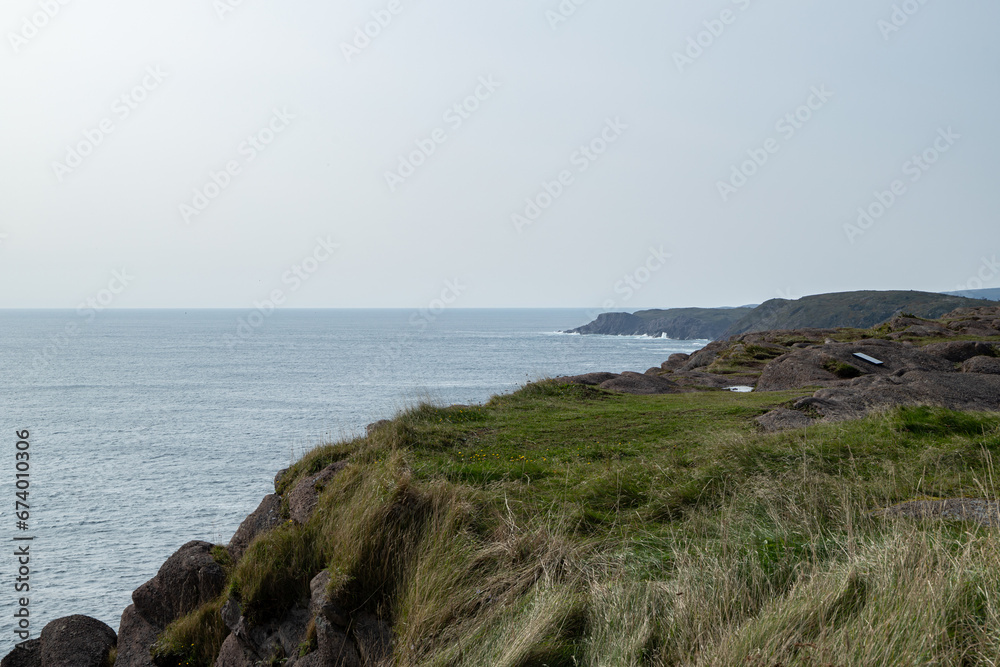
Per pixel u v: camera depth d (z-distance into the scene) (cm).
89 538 2759
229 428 5394
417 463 1031
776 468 854
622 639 462
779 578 512
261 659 758
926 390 1534
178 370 11244
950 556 464
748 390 2345
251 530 1070
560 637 502
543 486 899
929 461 838
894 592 429
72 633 1070
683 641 449
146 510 3131
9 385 9288
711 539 616
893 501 693
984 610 409
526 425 1448
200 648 903
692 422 1407
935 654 377
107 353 15450
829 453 913
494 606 571
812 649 389
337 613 650
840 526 604
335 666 644
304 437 4884
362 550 686
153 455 4391
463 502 746
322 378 9425
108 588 2289
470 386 7500
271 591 773
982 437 943
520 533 684
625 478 886
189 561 1022
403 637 579
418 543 693
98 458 4331
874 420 1117
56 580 2342
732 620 461
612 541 663
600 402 1852
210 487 3544
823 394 1543
